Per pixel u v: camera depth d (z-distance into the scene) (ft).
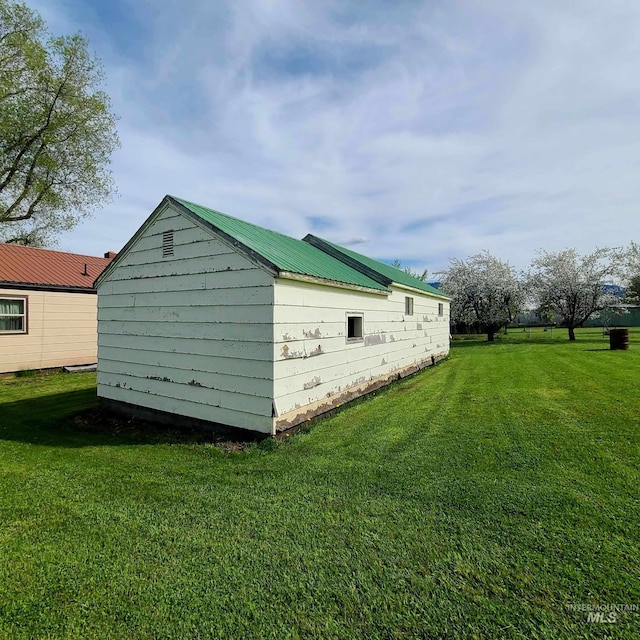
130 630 6.00
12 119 45.03
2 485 11.76
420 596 6.58
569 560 7.41
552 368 33.86
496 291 75.05
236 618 6.19
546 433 15.52
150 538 8.63
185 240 17.97
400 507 9.77
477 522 8.92
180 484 11.66
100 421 19.97
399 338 30.60
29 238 64.34
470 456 13.26
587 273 68.13
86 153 51.42
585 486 10.61
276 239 22.72
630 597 6.39
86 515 9.75
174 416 18.54
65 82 47.24
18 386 30.66
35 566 7.65
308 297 17.71
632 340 61.36
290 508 9.90
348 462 13.11
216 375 16.84
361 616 6.16
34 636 5.90
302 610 6.33
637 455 12.84
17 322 35.37
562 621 5.93
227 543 8.36
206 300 17.16
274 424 15.17
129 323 20.66
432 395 24.68
